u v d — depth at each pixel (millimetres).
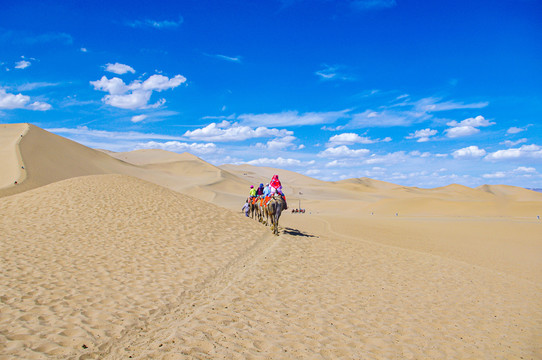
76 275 9789
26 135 81938
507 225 37344
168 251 13211
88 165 88312
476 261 18438
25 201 19172
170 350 5801
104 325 6727
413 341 7012
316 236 20375
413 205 68250
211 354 5762
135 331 6629
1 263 10320
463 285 11656
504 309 9438
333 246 17000
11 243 12664
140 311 7586
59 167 71438
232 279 10586
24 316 6883
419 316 8469
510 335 7656
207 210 21312
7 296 7887
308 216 49281
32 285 8742
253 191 23516
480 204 63000
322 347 6418
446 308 9188
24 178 49562
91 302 7906
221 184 120188
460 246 24406
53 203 18766
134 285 9305
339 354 6191
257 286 9836
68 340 5988
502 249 23891
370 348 6539
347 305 8875
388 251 17047
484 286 11750
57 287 8734
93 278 9641
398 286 10930
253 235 17828
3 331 6156
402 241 24469
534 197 192625
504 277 13445
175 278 10172
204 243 15000
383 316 8289
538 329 8086
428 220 44906
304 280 10805
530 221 41812
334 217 49312
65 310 7344
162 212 19031
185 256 12742
